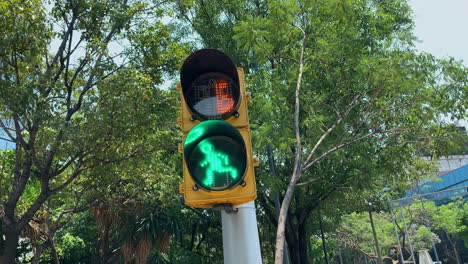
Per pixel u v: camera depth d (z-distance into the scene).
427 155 13.70
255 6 15.20
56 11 11.32
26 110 9.66
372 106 9.27
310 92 10.34
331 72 10.02
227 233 3.50
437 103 10.33
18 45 9.84
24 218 10.15
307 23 8.55
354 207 21.42
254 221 3.53
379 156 13.66
